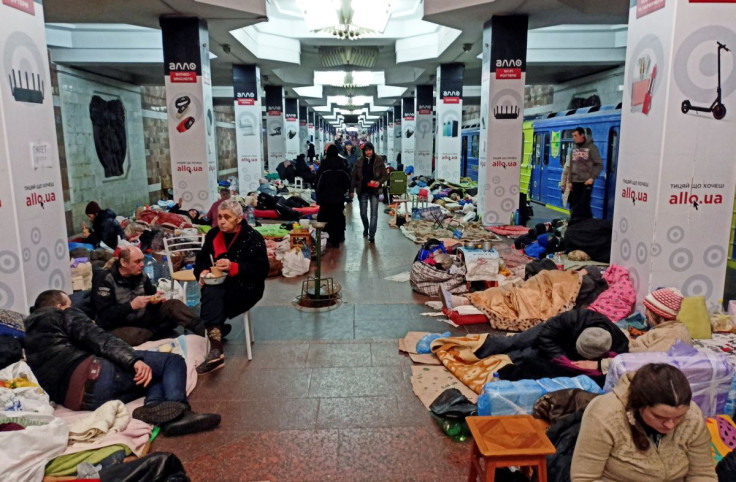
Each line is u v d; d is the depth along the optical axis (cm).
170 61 978
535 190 1628
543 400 304
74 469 283
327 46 1662
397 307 591
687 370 302
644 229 506
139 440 318
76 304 458
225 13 952
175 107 990
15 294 467
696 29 459
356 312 575
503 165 1050
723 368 304
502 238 978
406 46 1583
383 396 385
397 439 331
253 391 394
